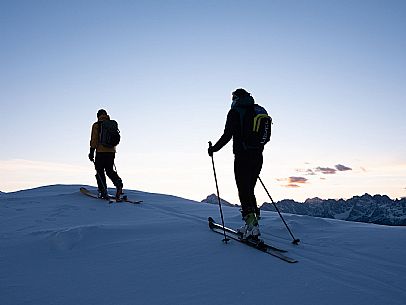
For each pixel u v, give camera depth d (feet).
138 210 23.09
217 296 9.97
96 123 27.55
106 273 11.59
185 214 21.76
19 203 25.62
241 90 14.90
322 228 17.71
